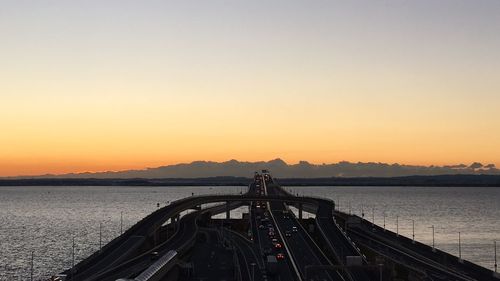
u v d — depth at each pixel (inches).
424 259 7185.0
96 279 5364.2
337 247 7721.5
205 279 6200.8
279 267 6653.5
